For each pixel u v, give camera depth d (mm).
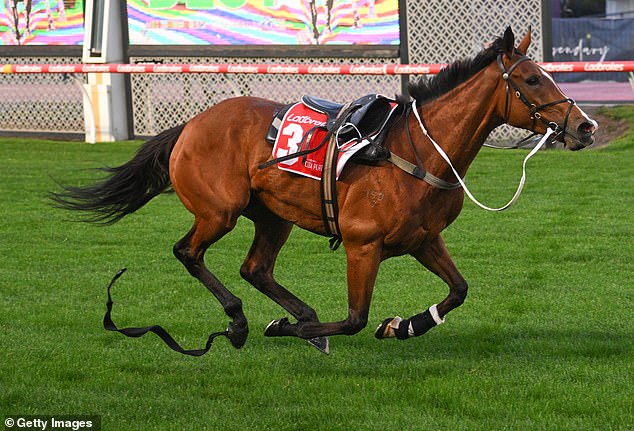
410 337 7961
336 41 20562
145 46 21562
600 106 21922
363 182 7172
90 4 21469
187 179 8117
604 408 6695
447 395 6992
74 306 9703
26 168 18078
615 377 7340
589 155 18531
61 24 22188
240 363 7965
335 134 7320
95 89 21547
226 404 6984
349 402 6961
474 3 20016
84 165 18406
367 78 20609
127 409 6887
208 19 21156
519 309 9414
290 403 6996
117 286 10500
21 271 11141
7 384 7398
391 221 7113
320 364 7902
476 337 8539
